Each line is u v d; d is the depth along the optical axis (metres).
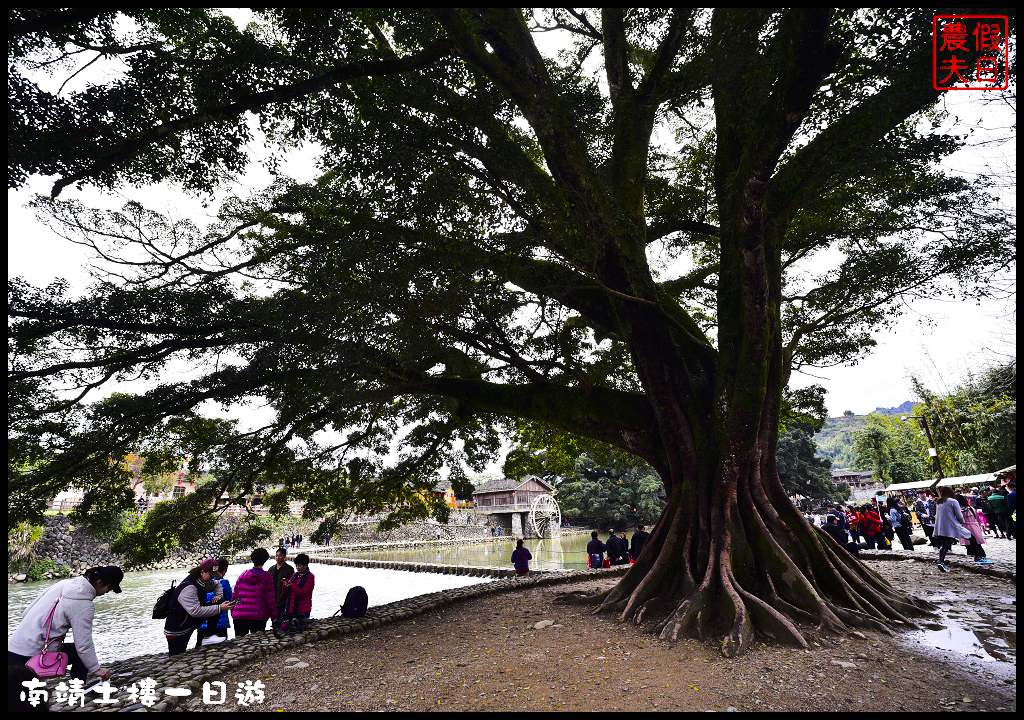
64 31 5.34
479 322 7.91
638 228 7.93
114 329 6.96
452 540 48.66
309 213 8.77
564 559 29.17
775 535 7.12
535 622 7.09
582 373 8.52
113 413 7.36
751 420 6.82
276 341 7.20
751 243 6.00
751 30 5.61
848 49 5.26
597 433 8.88
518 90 6.70
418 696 4.54
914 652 5.19
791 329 10.07
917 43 5.00
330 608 16.53
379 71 6.57
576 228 6.97
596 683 4.59
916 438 36.50
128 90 5.61
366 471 10.29
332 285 7.08
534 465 15.00
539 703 4.20
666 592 7.19
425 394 10.01
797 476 45.28
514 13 6.89
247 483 9.11
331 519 10.66
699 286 10.80
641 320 7.70
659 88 8.19
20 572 27.75
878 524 14.05
